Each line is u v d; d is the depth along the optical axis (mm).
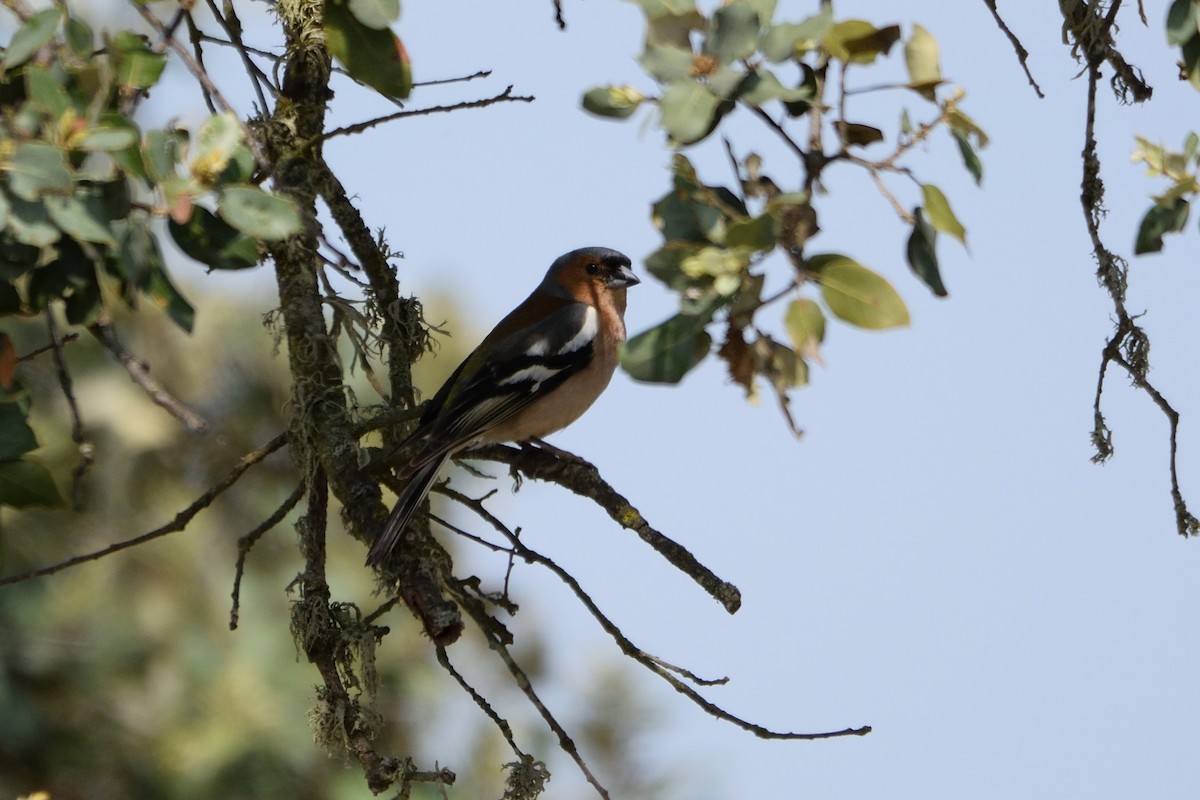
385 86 8102
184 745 15148
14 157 5957
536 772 8188
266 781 15227
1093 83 8391
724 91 5992
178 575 15852
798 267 6047
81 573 15758
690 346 6074
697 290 5926
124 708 15469
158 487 15836
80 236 6113
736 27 6055
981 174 6547
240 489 15961
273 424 16031
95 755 15336
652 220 6145
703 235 6051
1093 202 8555
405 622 16047
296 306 9602
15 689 15336
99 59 6852
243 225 6562
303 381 9383
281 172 9602
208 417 15852
